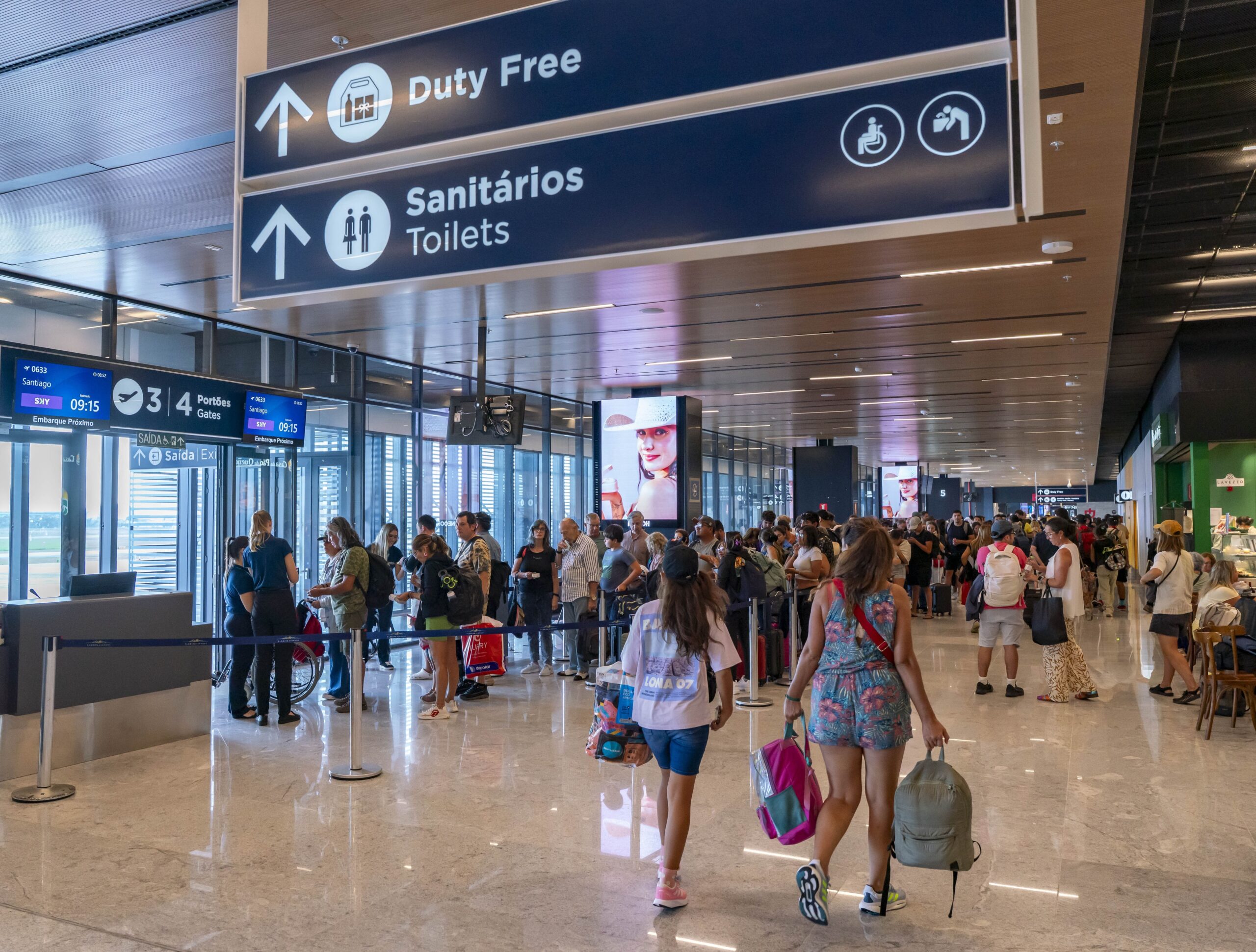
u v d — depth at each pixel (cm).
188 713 715
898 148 261
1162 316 1559
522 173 309
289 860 446
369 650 1151
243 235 352
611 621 703
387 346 1270
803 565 982
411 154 326
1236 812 511
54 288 930
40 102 540
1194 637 823
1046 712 791
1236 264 1209
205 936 362
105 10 445
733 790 557
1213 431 1658
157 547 1032
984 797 543
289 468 1157
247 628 798
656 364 1449
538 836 479
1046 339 1244
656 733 396
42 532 921
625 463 1734
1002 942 353
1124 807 523
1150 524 2569
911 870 431
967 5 254
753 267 874
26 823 507
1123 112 555
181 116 564
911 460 3956
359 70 336
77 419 895
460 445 1166
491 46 315
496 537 1642
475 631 655
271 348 1171
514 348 1291
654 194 289
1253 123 777
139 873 429
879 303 1023
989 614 868
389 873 428
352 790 565
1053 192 679
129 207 714
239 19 354
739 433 2666
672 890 387
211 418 1030
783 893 404
